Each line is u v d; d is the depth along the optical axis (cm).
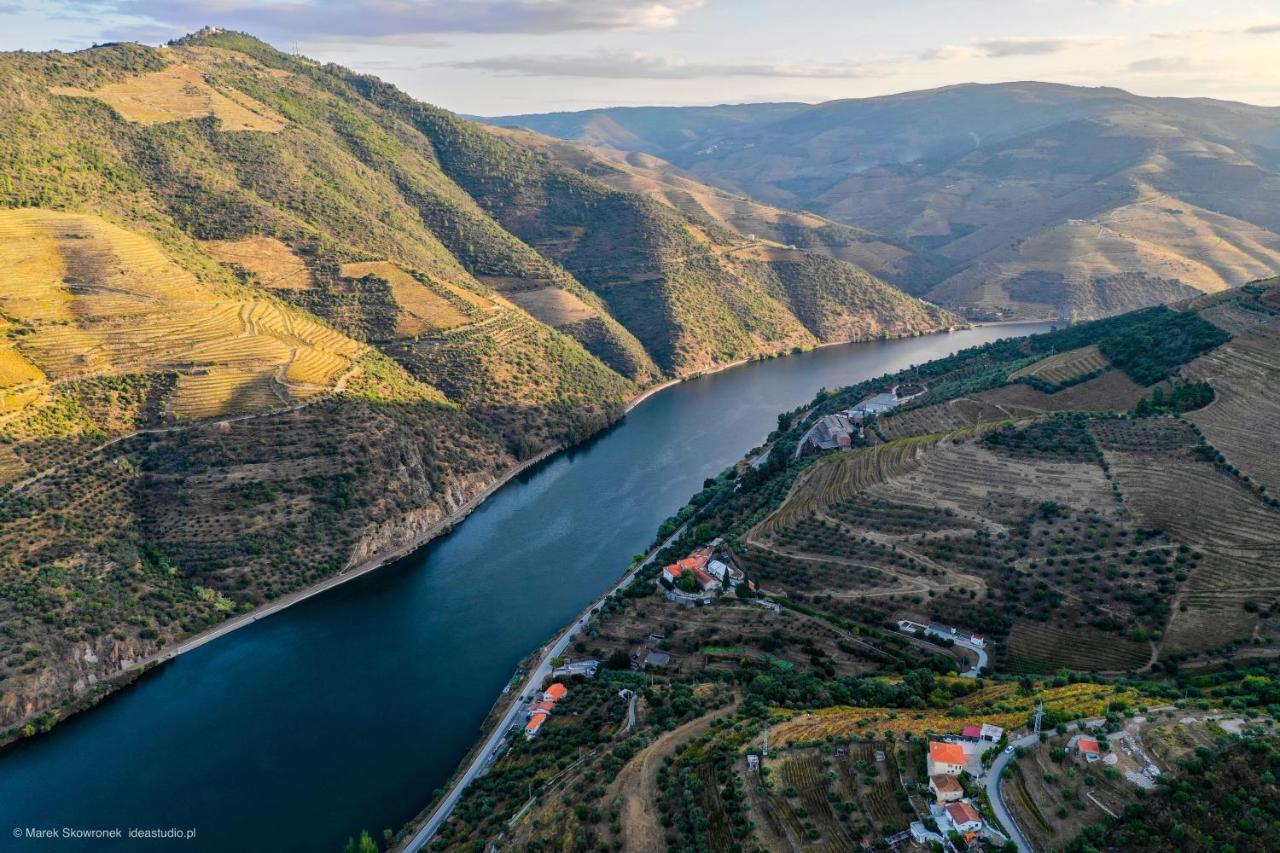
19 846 12206
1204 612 13512
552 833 10506
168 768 13812
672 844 9894
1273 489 15375
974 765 9894
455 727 14688
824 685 13175
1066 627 14050
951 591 15438
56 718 15000
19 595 16400
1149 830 8444
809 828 9556
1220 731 9531
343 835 12312
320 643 17362
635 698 13662
